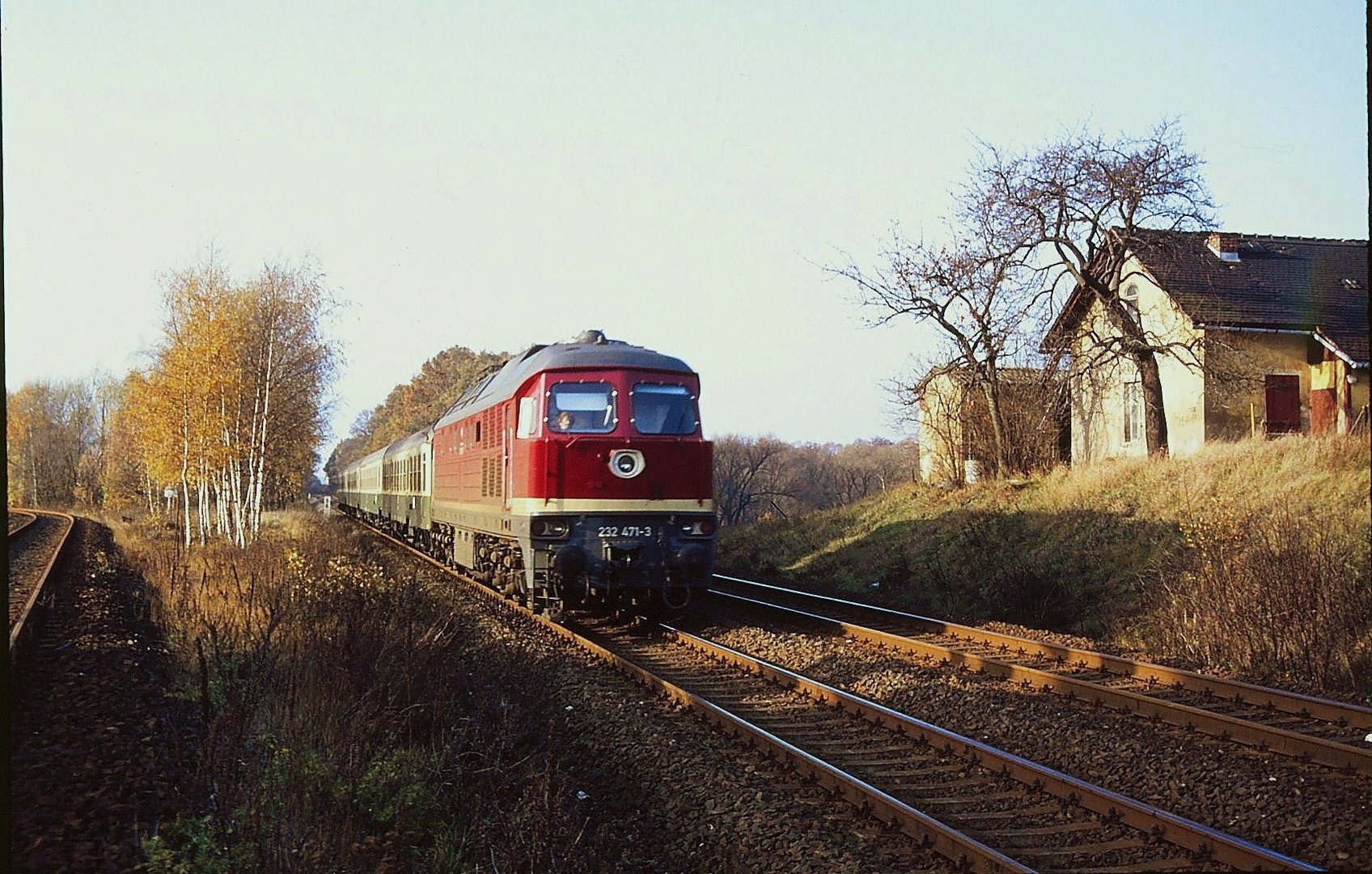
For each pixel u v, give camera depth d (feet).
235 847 19.19
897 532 76.59
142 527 133.28
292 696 28.09
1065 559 56.75
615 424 47.42
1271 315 83.56
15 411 254.27
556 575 46.06
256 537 97.35
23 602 46.52
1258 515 45.78
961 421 89.40
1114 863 19.89
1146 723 29.71
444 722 28.30
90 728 26.53
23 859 18.26
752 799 23.84
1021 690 33.78
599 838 22.18
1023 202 78.28
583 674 37.45
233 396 99.81
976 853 19.52
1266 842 20.76
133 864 18.71
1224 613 38.42
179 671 34.30
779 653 42.09
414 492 92.63
